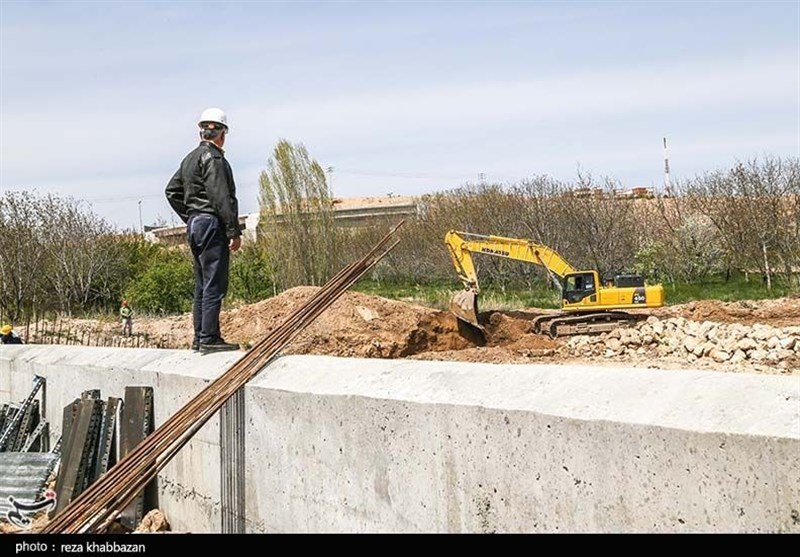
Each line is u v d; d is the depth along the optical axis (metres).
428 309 20.22
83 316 32.41
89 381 7.55
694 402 2.89
